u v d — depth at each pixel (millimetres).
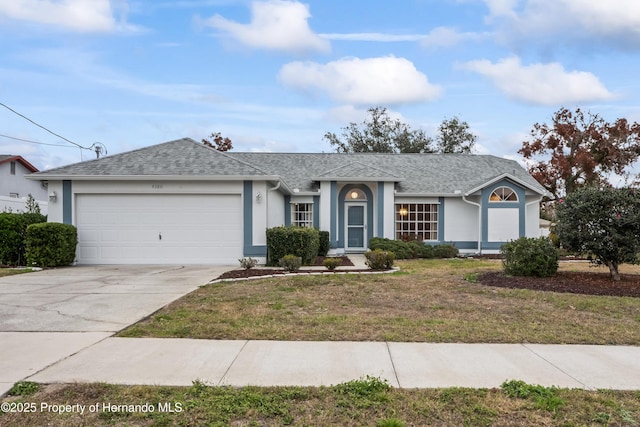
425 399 3674
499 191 18062
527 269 10477
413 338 5469
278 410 3465
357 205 18969
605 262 10078
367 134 41562
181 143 15547
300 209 18531
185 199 13742
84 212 13727
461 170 20781
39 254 12648
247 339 5418
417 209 18734
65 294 8352
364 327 5973
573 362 4633
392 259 12500
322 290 8797
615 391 3865
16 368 4324
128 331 5707
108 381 3998
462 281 9969
